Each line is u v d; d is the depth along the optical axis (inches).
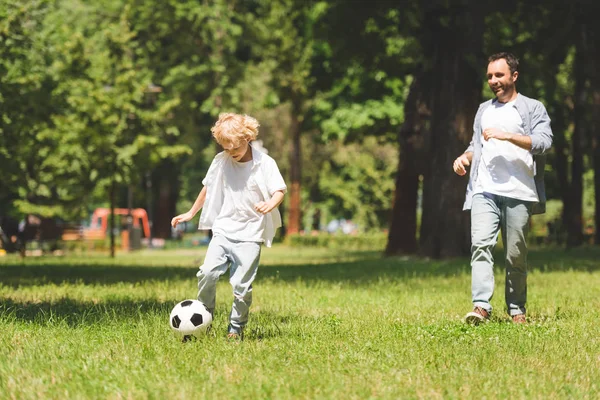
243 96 2728.8
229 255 400.8
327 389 288.7
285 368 329.4
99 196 2400.3
